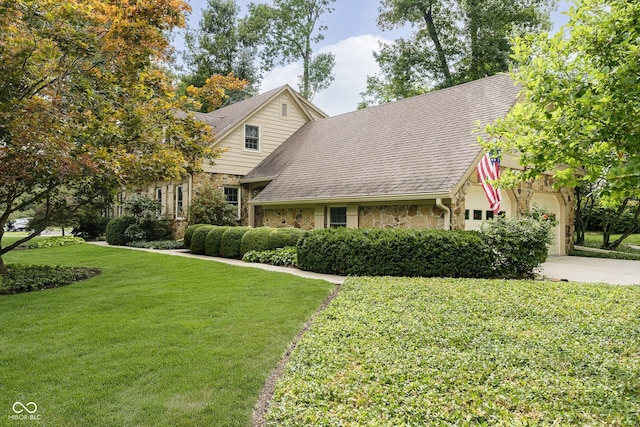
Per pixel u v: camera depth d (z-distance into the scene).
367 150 13.64
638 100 3.19
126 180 8.89
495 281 7.79
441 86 25.55
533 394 3.22
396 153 12.39
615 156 3.62
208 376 3.79
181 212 17.41
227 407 3.25
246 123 17.88
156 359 4.16
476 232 9.05
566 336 4.60
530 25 23.45
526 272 8.87
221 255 13.05
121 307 6.27
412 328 4.86
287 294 6.94
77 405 3.27
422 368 3.72
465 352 4.15
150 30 8.66
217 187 17.03
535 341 4.43
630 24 3.41
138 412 3.17
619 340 4.46
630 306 5.84
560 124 3.69
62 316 5.78
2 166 7.08
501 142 4.44
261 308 6.06
